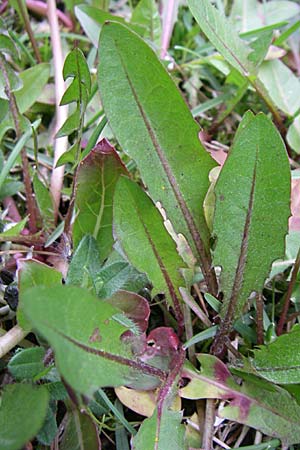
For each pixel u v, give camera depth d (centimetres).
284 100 51
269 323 40
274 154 34
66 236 40
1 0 57
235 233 35
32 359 34
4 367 37
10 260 42
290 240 41
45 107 51
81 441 34
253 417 36
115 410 36
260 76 51
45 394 29
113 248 39
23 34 57
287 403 35
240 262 36
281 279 42
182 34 58
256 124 33
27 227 45
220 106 54
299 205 41
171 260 37
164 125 35
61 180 46
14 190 44
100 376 30
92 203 38
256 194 34
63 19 57
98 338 31
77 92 37
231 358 38
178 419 34
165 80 34
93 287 35
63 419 36
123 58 34
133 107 35
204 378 36
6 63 41
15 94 46
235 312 37
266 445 36
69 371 27
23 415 29
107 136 49
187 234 37
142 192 35
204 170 36
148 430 33
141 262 36
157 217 36
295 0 60
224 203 35
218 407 37
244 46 45
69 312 28
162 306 40
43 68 46
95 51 54
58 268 41
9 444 29
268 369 35
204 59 53
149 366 34
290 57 57
